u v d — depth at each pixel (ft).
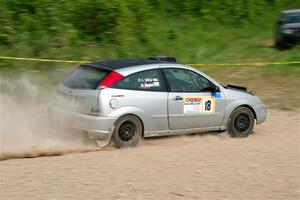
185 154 29.17
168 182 23.59
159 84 32.40
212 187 23.08
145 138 33.88
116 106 30.63
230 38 83.10
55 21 63.62
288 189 23.15
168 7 88.43
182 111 33.04
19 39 58.95
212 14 89.20
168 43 75.25
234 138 35.14
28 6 63.41
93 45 65.82
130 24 69.97
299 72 62.95
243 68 65.41
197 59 70.44
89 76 31.81
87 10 67.36
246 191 22.71
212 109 34.22
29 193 21.61
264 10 95.55
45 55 58.18
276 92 54.29
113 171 25.18
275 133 37.55
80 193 21.74
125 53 66.18
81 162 26.89
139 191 22.21
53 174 24.44
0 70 53.36
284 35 73.31
